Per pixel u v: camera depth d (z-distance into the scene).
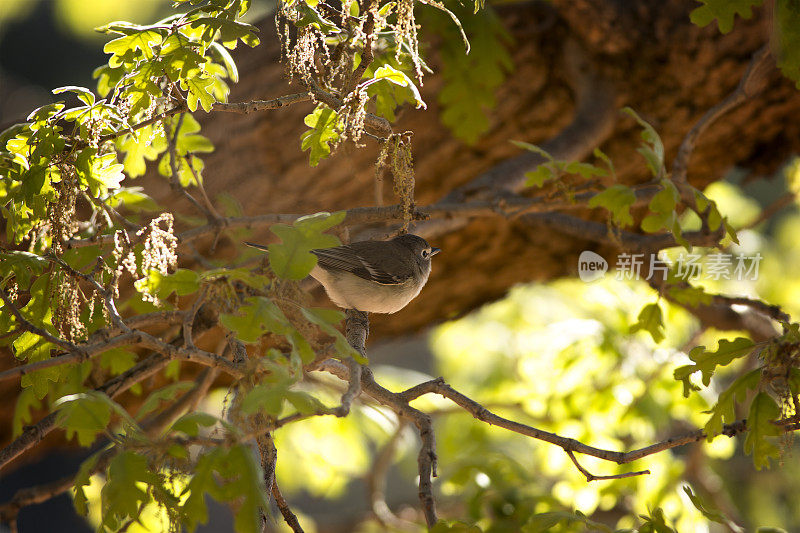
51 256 6.22
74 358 5.13
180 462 4.74
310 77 6.30
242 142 10.65
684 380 6.44
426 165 11.98
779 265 17.25
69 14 23.45
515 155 12.23
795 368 5.93
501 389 15.50
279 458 14.94
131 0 23.11
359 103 6.10
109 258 6.91
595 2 10.80
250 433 4.57
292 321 5.53
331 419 14.32
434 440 5.95
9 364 9.65
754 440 5.85
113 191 8.12
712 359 6.35
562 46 11.65
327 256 8.88
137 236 6.57
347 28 6.75
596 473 12.08
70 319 6.12
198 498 4.26
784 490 17.47
